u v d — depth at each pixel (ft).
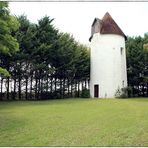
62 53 132.46
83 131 42.34
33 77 132.36
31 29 124.16
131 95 145.59
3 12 61.21
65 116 60.34
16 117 59.98
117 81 143.02
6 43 63.87
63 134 40.50
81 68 148.36
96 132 41.27
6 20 61.93
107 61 143.43
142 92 164.04
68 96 151.84
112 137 37.52
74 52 142.10
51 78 140.77
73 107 81.87
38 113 66.74
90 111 69.92
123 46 149.69
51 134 40.73
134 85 163.73
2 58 118.32
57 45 130.21
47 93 137.39
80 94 156.25
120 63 146.10
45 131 43.16
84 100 115.44
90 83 150.00
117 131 41.50
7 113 67.51
